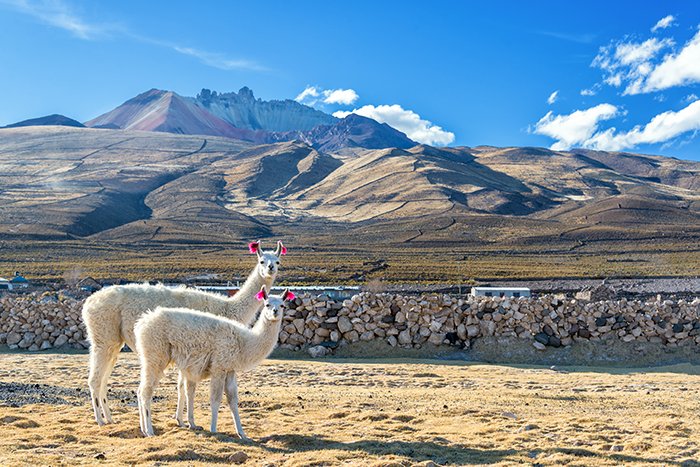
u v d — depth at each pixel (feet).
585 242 583.17
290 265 444.55
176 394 62.75
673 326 102.17
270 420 49.55
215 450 39.01
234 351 43.14
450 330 103.04
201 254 540.52
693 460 38.75
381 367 88.53
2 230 589.32
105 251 530.68
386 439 43.55
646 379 81.51
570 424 49.37
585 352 100.01
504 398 62.54
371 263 457.27
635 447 42.11
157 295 49.47
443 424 49.34
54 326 106.63
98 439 41.55
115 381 71.51
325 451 39.55
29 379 71.82
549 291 320.29
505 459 39.01
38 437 40.93
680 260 473.26
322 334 103.04
